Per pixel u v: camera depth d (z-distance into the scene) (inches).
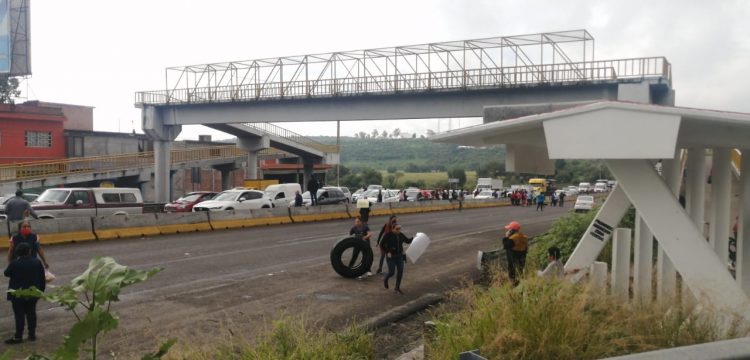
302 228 1052.5
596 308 244.8
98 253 670.5
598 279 352.5
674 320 237.0
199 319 380.5
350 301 447.5
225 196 1191.6
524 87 1236.5
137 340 326.3
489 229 1109.1
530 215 1599.4
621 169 257.1
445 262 662.5
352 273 546.3
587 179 4931.1
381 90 1381.6
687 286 253.8
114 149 2127.2
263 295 462.9
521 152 336.5
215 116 1641.2
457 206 1903.3
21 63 1680.6
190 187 2381.9
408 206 1628.9
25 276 318.7
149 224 877.2
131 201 986.7
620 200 364.2
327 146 2755.9
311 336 269.1
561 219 581.6
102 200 944.9
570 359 212.2
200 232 941.8
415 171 5787.4
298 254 703.1
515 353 211.6
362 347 273.7
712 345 93.3
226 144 2674.7
